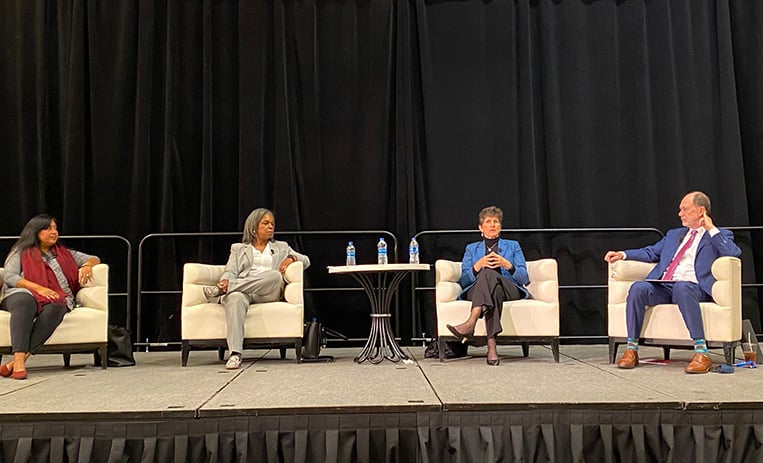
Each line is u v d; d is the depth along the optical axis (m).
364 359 3.97
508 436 2.59
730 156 5.10
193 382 3.23
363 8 5.28
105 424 2.53
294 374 3.49
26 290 3.64
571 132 5.21
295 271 4.03
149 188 5.19
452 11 5.27
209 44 5.20
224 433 2.55
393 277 4.03
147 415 2.54
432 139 5.19
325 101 5.26
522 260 4.08
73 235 5.07
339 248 5.18
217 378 3.37
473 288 3.87
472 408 2.59
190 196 5.24
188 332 3.96
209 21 5.21
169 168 5.13
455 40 5.26
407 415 2.59
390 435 2.57
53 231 3.88
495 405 2.60
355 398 2.73
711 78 5.23
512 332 3.89
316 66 5.26
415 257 4.25
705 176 5.17
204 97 5.17
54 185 5.24
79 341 3.78
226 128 5.25
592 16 5.29
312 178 5.21
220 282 3.99
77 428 2.53
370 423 2.58
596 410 2.60
